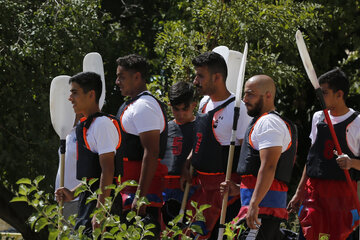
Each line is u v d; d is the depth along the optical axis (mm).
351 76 37750
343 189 15609
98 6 33500
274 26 29484
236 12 29297
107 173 13531
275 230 13680
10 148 30625
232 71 17266
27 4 32594
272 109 13656
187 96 17328
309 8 30797
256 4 29828
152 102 14688
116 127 14016
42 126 31391
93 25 32406
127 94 15273
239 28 29156
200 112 15453
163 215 16859
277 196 13461
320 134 15789
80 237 10812
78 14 31719
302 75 35062
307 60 14703
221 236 13719
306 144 38531
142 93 14969
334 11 36094
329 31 36500
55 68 31750
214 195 15062
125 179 14977
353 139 15398
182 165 17297
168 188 17422
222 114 14812
